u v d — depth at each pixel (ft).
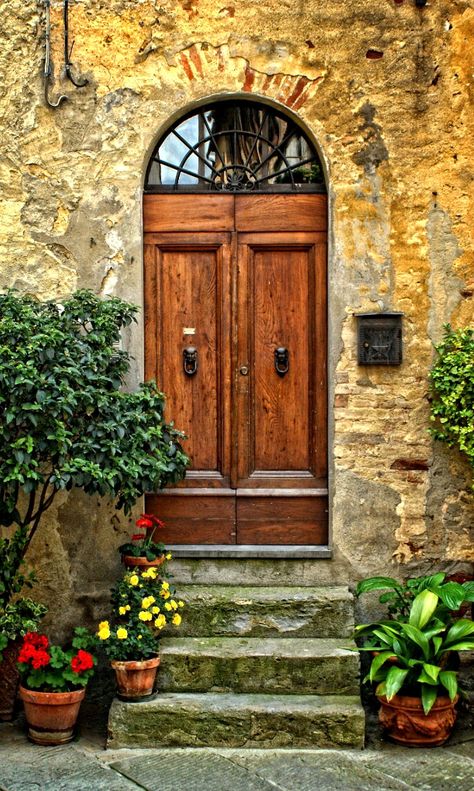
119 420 14.83
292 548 17.12
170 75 16.98
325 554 16.90
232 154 17.51
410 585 15.79
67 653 14.76
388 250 16.93
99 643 15.07
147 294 17.48
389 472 16.97
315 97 16.93
